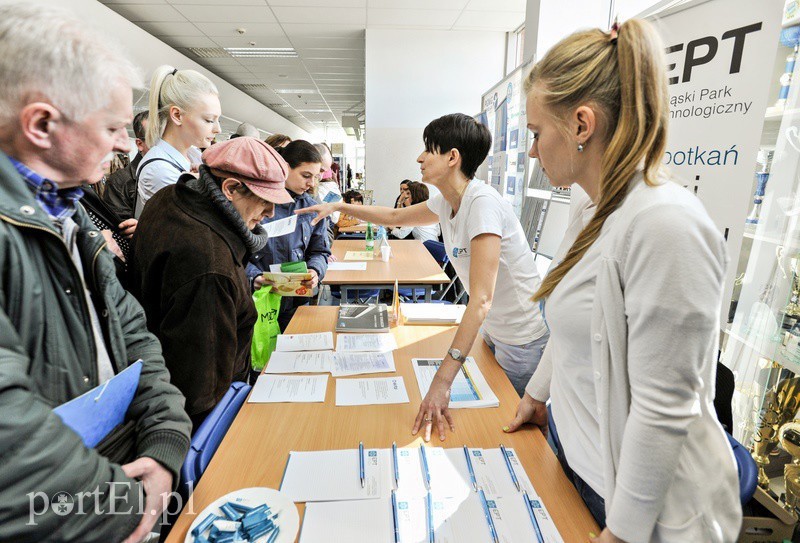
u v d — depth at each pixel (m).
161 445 0.79
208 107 1.93
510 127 4.52
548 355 1.11
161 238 1.15
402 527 0.81
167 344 1.14
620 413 0.71
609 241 0.68
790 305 1.72
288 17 5.43
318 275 2.45
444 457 1.01
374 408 1.21
